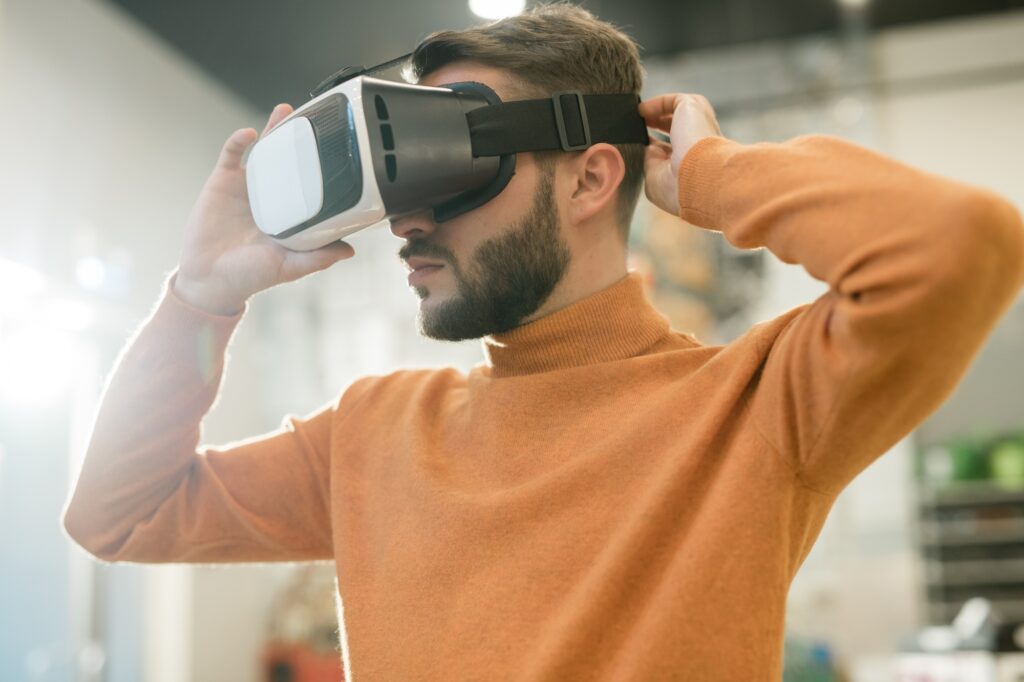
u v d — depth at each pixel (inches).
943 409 182.2
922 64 187.2
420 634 33.5
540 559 32.5
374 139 32.5
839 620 171.6
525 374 37.4
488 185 35.5
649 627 30.3
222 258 40.0
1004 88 183.9
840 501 175.8
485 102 35.8
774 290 175.6
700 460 32.1
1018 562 167.3
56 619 134.3
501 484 35.4
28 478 132.2
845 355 28.1
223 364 41.4
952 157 184.1
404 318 193.3
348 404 42.5
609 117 37.7
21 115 128.6
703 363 35.4
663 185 37.3
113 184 149.8
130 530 42.1
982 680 97.7
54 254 134.3
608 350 36.8
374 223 34.5
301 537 42.8
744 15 178.1
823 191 28.7
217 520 42.0
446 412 39.9
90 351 147.9
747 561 30.2
